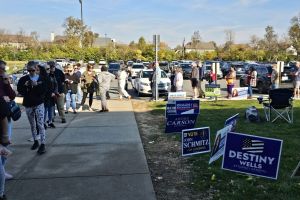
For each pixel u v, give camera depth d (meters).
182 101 9.12
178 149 7.94
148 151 7.85
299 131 9.65
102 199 5.24
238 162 5.84
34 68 7.58
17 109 6.55
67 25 61.94
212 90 15.98
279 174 6.14
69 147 8.16
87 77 13.97
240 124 10.70
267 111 12.61
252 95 19.86
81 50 56.41
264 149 5.63
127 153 7.64
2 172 5.04
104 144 8.42
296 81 18.48
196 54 76.19
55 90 10.45
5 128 4.70
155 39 17.09
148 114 13.02
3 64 6.38
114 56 67.38
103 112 13.36
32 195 5.40
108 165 6.82
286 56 55.28
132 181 5.95
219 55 72.50
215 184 5.76
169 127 9.15
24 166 6.78
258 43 69.00
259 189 5.50
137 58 69.75
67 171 6.48
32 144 8.39
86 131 9.86
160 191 5.55
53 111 10.65
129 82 28.31
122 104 15.77
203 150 7.17
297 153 7.43
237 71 33.28
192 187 5.69
